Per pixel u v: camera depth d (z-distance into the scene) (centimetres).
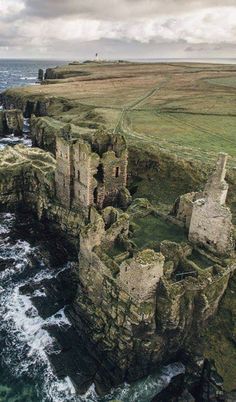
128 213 4709
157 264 3297
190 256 4078
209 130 9744
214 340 3734
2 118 12075
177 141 8688
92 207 5219
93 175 5191
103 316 3828
